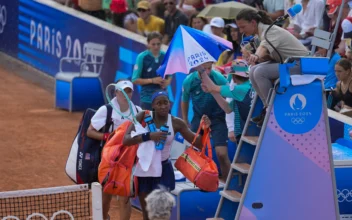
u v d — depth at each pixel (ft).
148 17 171.63
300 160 86.79
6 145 145.48
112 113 98.78
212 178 88.17
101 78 181.47
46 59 216.54
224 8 155.02
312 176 87.25
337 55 124.47
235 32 132.87
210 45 93.97
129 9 181.57
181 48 94.32
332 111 112.47
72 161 100.83
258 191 86.33
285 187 86.79
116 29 175.01
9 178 124.88
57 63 209.15
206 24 155.02
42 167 131.54
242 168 87.40
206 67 106.01
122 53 172.45
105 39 179.63
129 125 90.48
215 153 114.21
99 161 99.81
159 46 137.39
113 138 91.50
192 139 91.30
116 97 99.81
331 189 87.97
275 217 86.89
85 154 100.01
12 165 132.46
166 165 91.45
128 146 90.02
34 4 221.05
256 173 85.97
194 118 112.47
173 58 94.68
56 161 135.23
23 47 231.71
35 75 218.59
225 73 122.31
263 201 86.43
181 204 100.27
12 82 208.74
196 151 90.22
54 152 141.18
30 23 225.35
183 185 102.94
